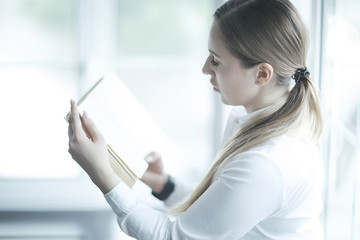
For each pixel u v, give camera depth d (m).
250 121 1.13
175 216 1.25
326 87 1.83
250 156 1.02
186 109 3.52
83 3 3.18
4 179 3.33
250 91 1.11
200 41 3.40
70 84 3.41
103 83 1.22
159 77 3.47
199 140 3.55
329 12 1.77
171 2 3.31
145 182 1.47
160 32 3.37
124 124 1.20
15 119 3.42
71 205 3.23
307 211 1.09
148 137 1.23
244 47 1.05
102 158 1.10
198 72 3.46
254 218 1.03
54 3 3.27
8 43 3.33
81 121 1.13
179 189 1.48
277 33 1.04
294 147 1.06
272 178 1.01
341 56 1.75
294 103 1.10
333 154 1.86
